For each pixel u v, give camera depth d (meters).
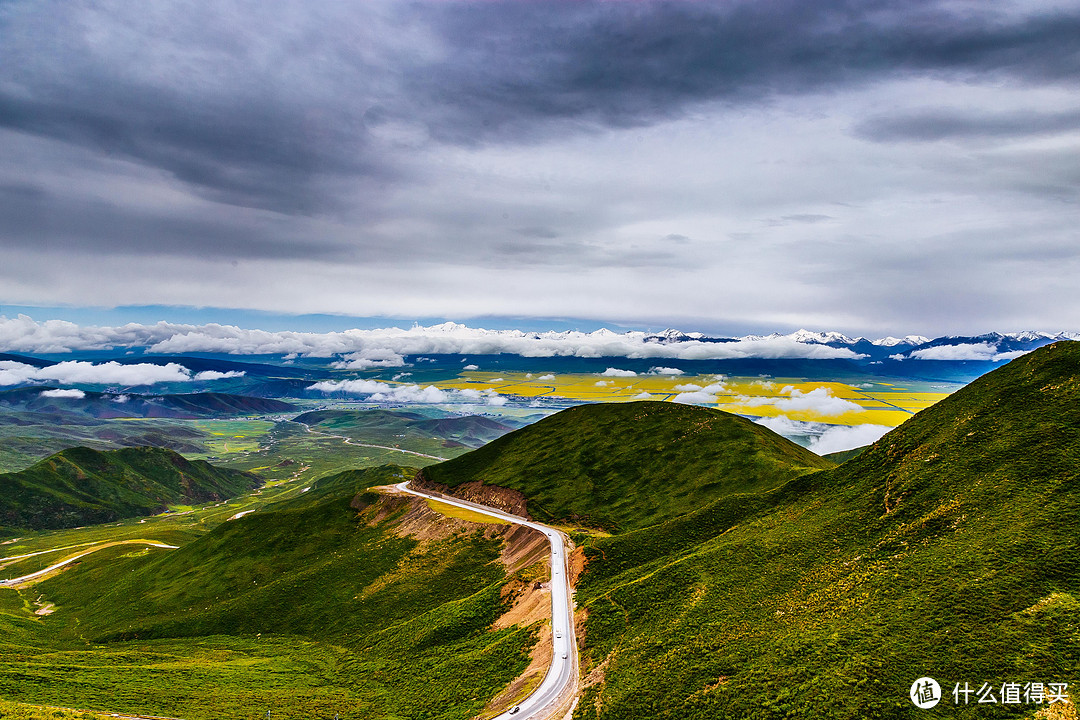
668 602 81.69
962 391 105.75
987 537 67.94
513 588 104.81
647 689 62.75
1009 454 81.94
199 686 89.38
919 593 62.97
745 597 77.19
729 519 110.56
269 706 80.75
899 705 48.59
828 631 61.81
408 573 137.12
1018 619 53.38
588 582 101.38
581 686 69.06
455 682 81.44
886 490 92.50
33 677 83.62
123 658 108.38
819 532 89.12
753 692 56.38
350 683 93.44
